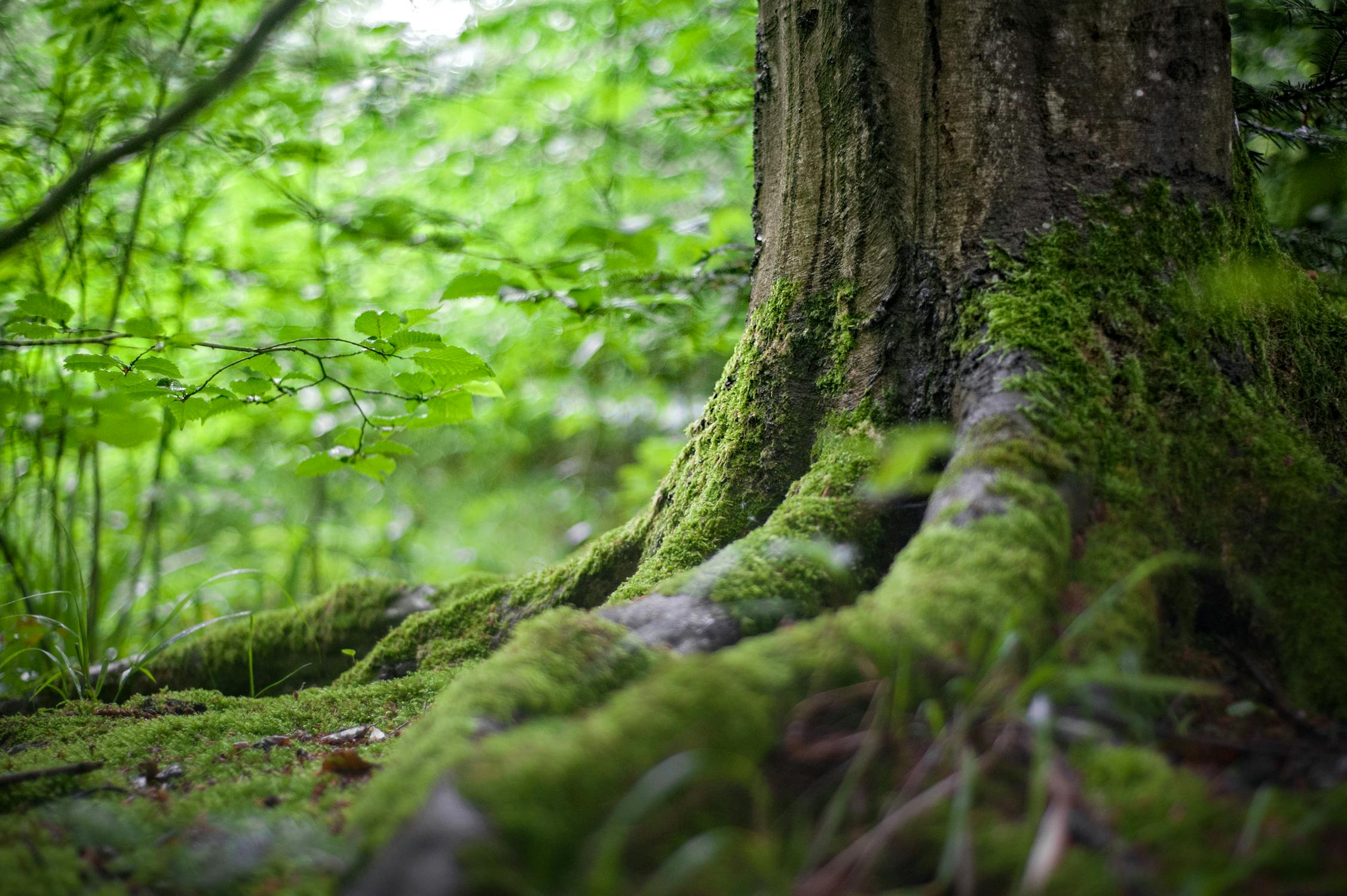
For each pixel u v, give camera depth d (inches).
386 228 93.4
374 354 76.7
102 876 60.8
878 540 70.8
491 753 58.7
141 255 101.3
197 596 117.3
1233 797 58.8
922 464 70.0
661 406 160.7
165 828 63.4
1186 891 51.1
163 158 100.2
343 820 63.1
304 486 162.6
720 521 75.4
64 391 80.4
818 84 76.3
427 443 190.5
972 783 58.4
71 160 91.4
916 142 73.9
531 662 64.2
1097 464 66.9
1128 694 62.3
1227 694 64.5
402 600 88.7
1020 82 72.6
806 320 76.0
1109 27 72.4
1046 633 62.4
